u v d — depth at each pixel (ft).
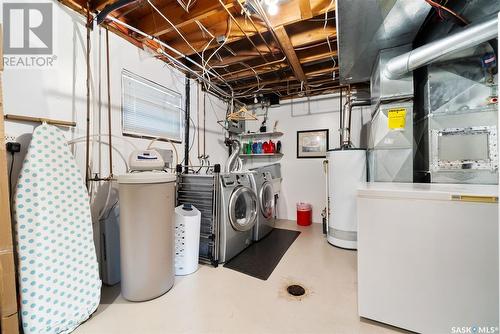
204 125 11.78
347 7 5.07
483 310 3.70
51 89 5.56
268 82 11.60
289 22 6.49
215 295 5.62
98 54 6.68
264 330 4.40
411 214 4.17
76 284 4.74
